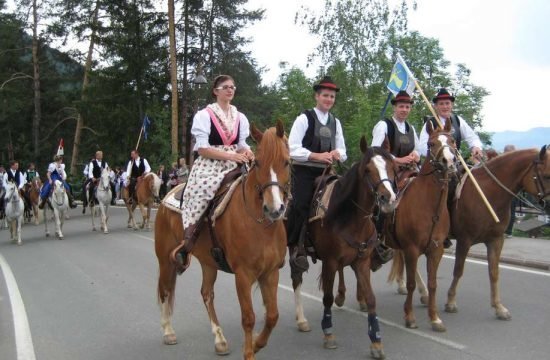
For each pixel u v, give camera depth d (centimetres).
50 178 1633
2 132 4038
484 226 633
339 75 2152
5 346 584
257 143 457
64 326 655
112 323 664
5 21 3772
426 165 597
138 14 2945
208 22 3039
